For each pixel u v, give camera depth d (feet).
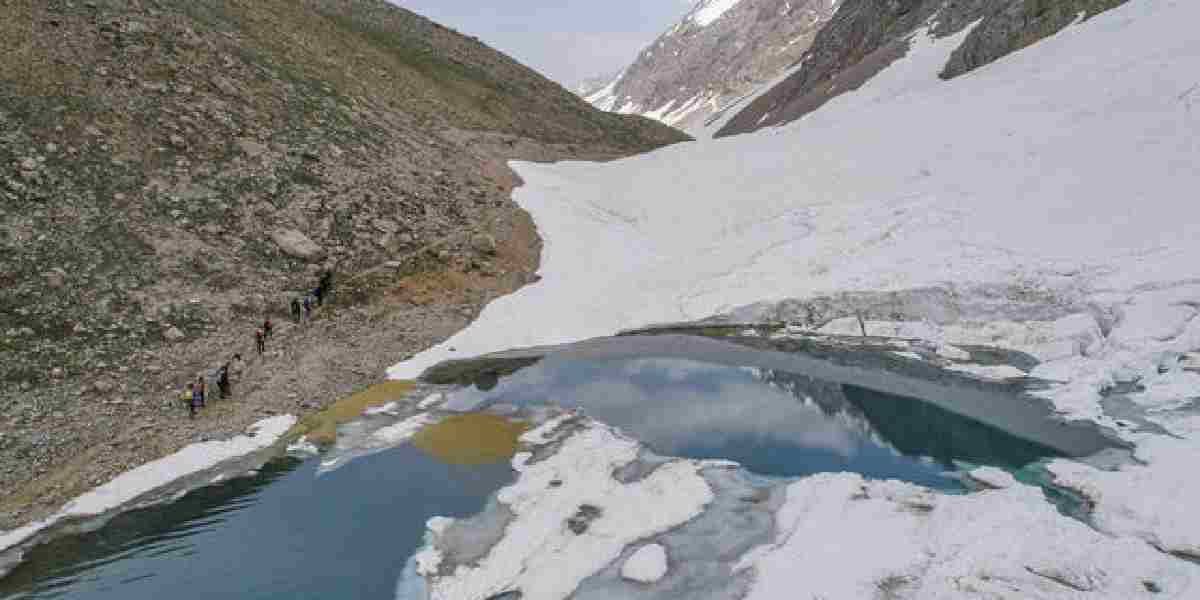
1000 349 98.37
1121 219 106.42
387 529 63.93
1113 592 44.80
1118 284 94.73
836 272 121.70
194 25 169.17
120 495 70.38
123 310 98.27
